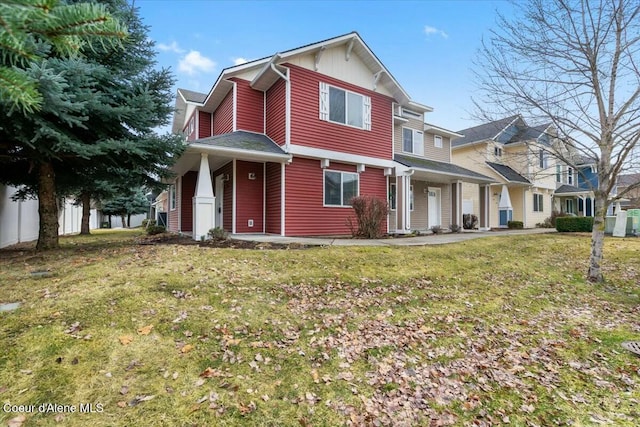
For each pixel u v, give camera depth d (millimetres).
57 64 5426
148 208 32812
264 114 11633
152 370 2738
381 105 12398
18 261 6133
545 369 3244
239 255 6391
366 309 4430
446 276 6160
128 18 7293
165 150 7652
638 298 5660
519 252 8992
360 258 6711
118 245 8414
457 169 16672
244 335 3439
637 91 5789
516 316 4641
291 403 2545
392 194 14617
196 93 16344
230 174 10781
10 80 1195
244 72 11258
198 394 2525
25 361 2695
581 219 14188
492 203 20156
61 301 3830
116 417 2232
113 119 6969
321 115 10656
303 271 5668
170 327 3404
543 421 2494
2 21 1024
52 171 7789
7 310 3568
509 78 6934
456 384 2928
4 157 6887
